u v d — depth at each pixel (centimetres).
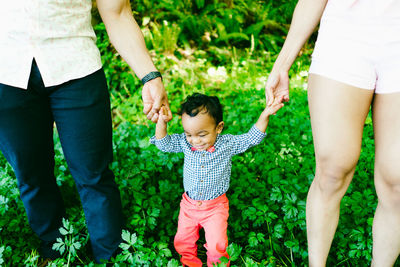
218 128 208
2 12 157
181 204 229
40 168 199
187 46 555
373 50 155
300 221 226
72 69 170
